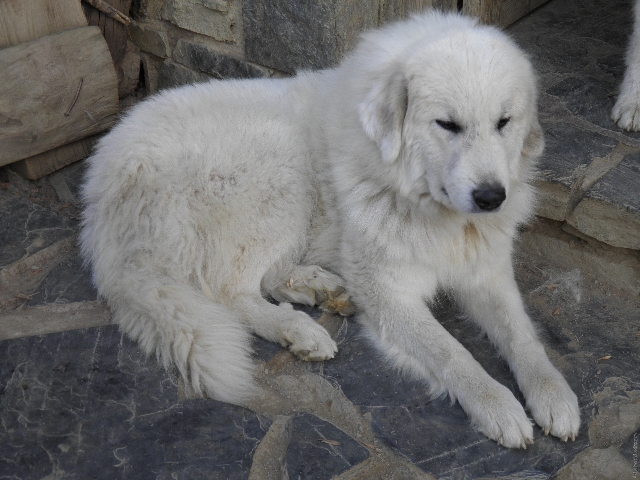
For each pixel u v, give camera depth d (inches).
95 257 74.7
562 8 104.4
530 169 73.0
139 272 72.1
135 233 72.8
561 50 96.0
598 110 86.1
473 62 64.8
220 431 65.7
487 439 65.7
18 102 82.4
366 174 70.6
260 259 74.5
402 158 68.2
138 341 71.3
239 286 74.2
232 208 73.0
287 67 88.3
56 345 71.3
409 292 71.9
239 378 68.2
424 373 69.6
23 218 83.1
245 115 74.5
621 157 80.1
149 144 74.1
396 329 71.1
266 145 73.8
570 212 78.1
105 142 77.7
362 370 70.5
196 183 72.7
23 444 64.7
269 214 73.9
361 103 67.6
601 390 68.9
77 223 82.9
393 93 66.7
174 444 64.9
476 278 72.5
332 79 75.8
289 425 66.4
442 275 72.6
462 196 64.8
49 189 87.3
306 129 75.4
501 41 67.3
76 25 85.6
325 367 70.8
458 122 65.0
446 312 75.6
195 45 92.6
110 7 89.9
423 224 70.3
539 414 65.8
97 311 74.2
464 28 69.2
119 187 73.5
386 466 64.2
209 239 72.7
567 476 63.7
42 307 74.7
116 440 65.1
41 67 83.0
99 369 69.6
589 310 75.9
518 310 71.7
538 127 70.4
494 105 64.8
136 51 96.8
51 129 85.1
